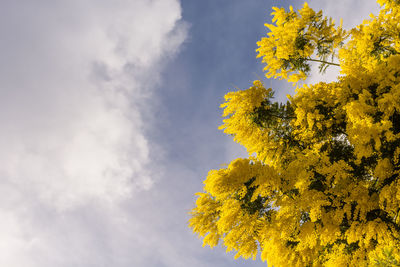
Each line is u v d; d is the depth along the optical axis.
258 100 6.42
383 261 4.20
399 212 4.68
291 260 6.07
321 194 4.88
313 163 5.10
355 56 7.26
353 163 5.29
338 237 5.35
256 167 5.18
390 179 4.68
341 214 4.81
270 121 6.58
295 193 5.21
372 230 4.64
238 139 6.91
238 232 5.21
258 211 5.24
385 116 4.78
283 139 6.69
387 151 4.72
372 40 7.27
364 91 5.10
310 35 8.14
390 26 7.19
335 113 6.12
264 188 4.98
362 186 4.87
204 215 5.70
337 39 8.10
